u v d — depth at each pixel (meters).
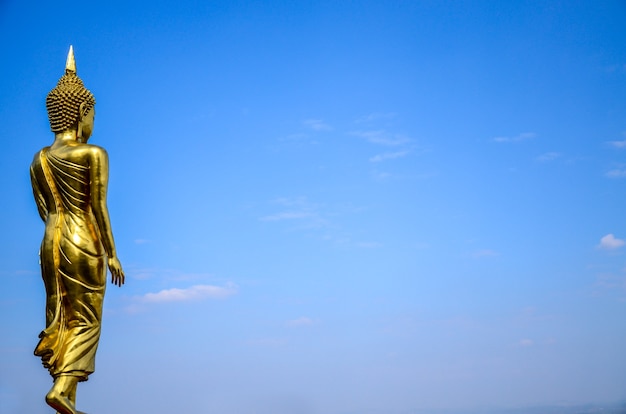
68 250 19.23
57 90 19.75
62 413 18.95
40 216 20.02
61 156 19.34
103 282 19.61
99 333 19.62
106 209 19.42
